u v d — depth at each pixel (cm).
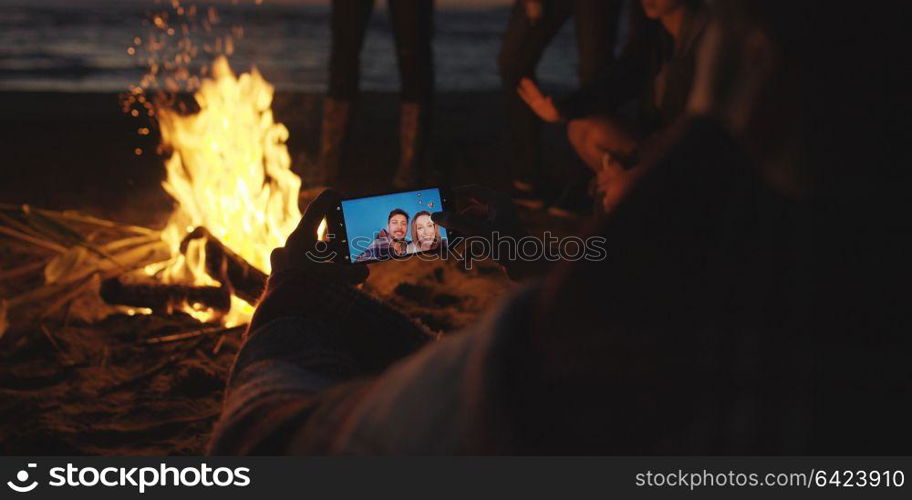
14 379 268
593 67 463
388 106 857
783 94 59
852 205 58
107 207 468
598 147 332
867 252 58
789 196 60
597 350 61
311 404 87
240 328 307
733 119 62
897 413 58
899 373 58
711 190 61
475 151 643
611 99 378
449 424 68
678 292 60
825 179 59
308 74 1427
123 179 533
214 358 287
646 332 60
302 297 121
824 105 58
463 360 69
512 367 64
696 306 60
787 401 58
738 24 62
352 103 500
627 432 61
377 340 122
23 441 231
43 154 597
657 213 61
